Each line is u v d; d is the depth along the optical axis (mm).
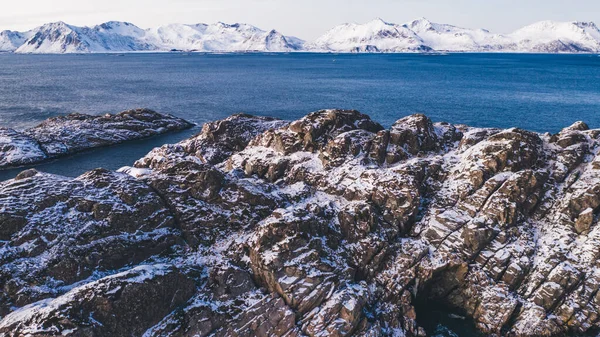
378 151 46656
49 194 32719
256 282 31172
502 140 42469
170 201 36469
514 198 37281
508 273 33531
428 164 43438
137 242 32656
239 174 45219
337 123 51156
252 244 31984
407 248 35438
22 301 27062
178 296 28266
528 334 30688
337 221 36844
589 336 30516
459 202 39000
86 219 32125
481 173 39688
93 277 29938
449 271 34812
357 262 33750
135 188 35688
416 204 37938
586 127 47469
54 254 29562
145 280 27000
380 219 37469
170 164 38969
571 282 32000
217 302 28984
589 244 33969
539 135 47094
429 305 35594
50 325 23531
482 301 32906
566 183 39344
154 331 26562
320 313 28500
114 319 25438
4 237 29531
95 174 36219
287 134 50969
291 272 30016
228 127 62656
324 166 46094
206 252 34031
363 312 29875
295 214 33281
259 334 27828
